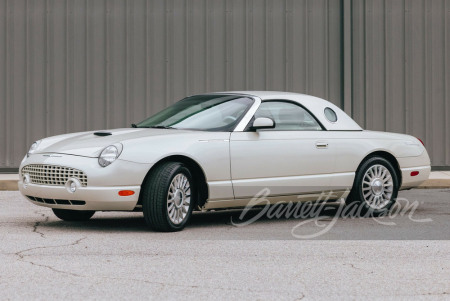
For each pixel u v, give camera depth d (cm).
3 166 2239
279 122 1241
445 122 2328
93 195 1081
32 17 2241
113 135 1153
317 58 2291
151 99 2266
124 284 773
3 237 1071
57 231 1137
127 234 1109
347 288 760
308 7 2286
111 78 2259
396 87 2317
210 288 758
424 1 2317
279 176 1216
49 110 2247
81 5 2247
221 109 1227
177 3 2266
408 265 878
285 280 795
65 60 2252
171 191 1127
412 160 1377
